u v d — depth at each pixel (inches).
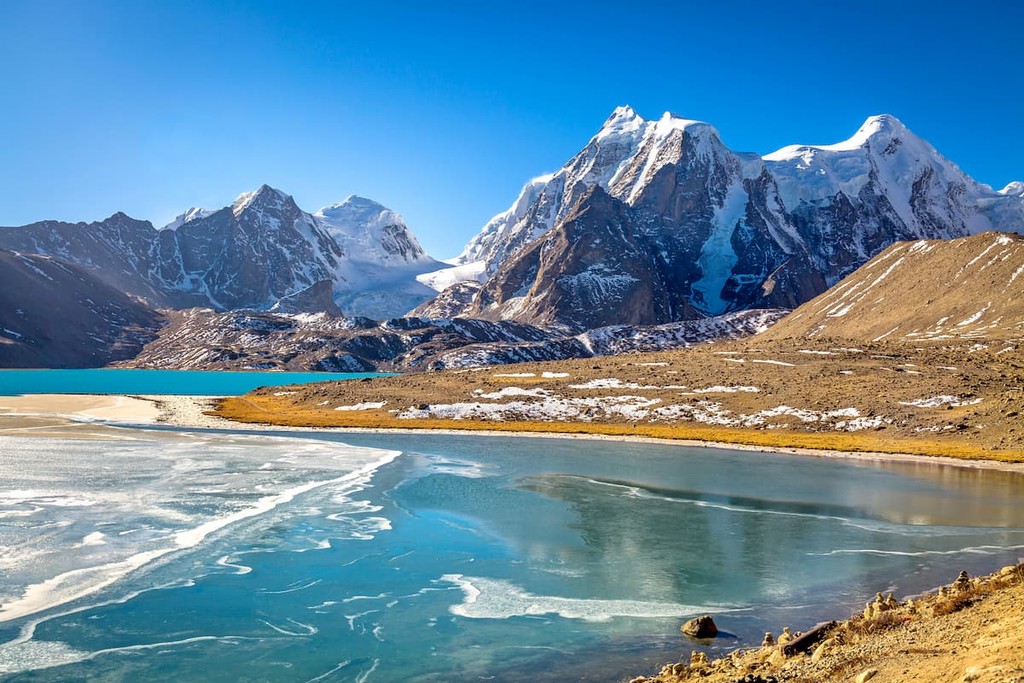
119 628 1296.8
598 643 1256.2
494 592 1528.1
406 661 1178.6
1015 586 972.6
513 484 2795.3
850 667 748.0
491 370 6914.4
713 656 1177.4
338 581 1578.5
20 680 1093.8
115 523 1963.6
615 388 5684.1
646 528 2106.3
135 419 4968.0
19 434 3846.0
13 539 1774.1
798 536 2026.3
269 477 2765.7
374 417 5280.5
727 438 4222.4
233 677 1117.1
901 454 3683.6
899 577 1638.8
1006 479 3026.6
